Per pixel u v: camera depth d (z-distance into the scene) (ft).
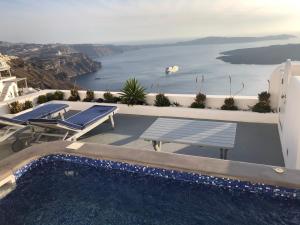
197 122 20.65
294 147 15.31
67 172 18.24
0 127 26.81
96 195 15.70
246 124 25.22
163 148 21.36
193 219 13.20
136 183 16.53
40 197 15.78
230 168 14.70
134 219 13.53
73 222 13.61
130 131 25.48
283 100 21.22
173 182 15.58
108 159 17.10
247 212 13.34
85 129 22.80
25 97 34.71
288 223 12.53
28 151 18.72
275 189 13.37
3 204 15.38
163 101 29.76
